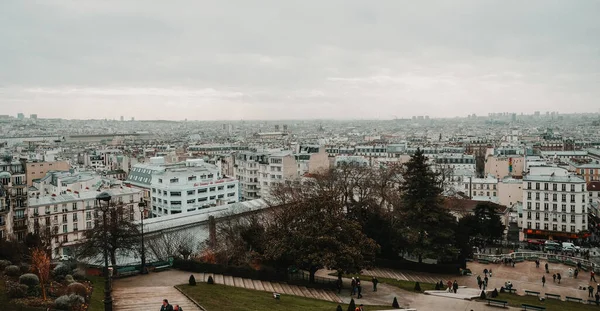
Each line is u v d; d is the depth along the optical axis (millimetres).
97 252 134000
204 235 186875
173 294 96312
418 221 151500
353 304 92375
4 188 184375
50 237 170625
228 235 153250
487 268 158500
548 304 117250
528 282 143500
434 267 150000
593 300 122812
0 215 172875
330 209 121188
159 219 191625
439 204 153750
